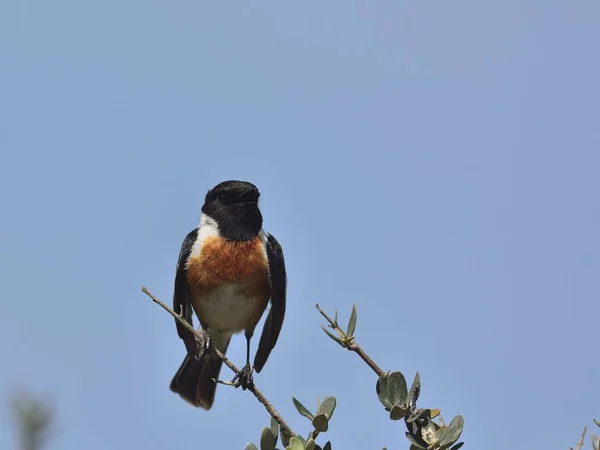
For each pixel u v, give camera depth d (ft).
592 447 22.00
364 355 24.20
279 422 24.47
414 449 23.13
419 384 23.84
